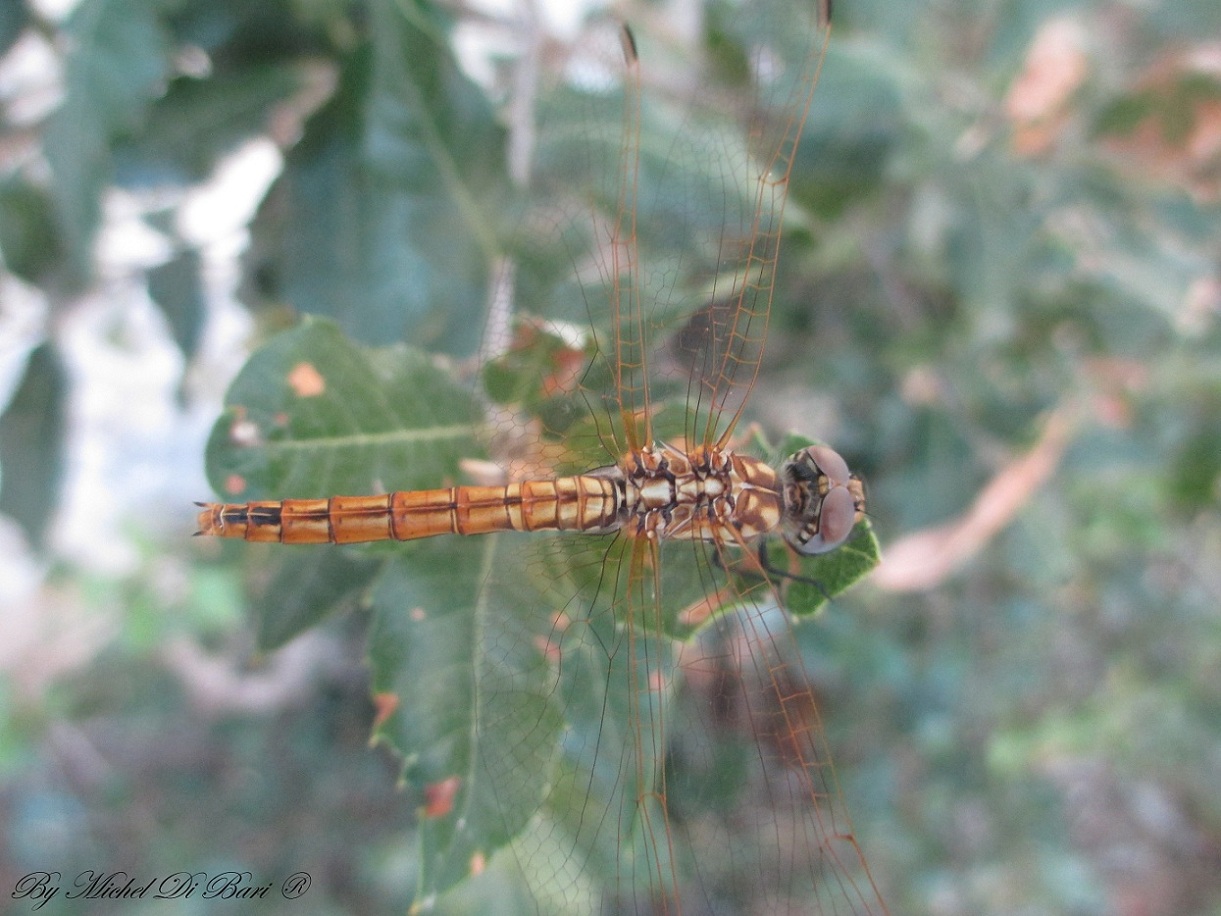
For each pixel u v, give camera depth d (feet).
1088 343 0.34
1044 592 0.41
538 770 0.19
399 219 0.23
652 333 0.21
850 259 0.33
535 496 0.21
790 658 0.21
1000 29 0.30
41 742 0.48
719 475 0.22
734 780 0.21
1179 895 0.52
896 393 0.34
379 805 0.45
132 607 0.45
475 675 0.20
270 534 0.22
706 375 0.22
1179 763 0.49
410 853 0.41
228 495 0.19
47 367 0.27
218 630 0.46
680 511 0.22
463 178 0.23
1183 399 0.36
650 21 0.28
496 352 0.21
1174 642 0.48
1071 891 0.44
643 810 0.20
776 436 0.34
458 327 0.23
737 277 0.22
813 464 0.22
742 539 0.22
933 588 0.41
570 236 0.21
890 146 0.27
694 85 0.26
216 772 0.48
